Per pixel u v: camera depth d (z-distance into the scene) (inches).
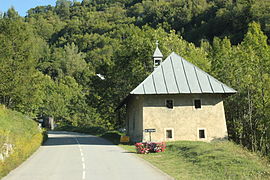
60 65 5369.1
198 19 4586.6
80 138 1669.5
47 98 3065.9
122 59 1860.2
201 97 1200.8
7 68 1334.9
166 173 585.6
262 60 1396.4
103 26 7037.4
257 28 1571.1
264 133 1344.7
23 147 783.7
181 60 1278.3
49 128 3176.7
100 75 2025.1
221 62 1547.7
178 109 1186.0
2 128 764.0
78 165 684.1
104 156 850.1
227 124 1486.2
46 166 675.4
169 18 5039.4
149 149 923.4
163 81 1190.9
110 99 1955.0
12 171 614.2
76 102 2918.3
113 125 2283.5
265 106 1322.6
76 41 6786.4
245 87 1425.9
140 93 1131.9
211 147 815.7
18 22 1526.8
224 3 4451.3
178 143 986.1
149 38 1863.9
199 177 536.4
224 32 3779.5
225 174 525.3
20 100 1489.9
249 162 582.9
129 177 538.0
